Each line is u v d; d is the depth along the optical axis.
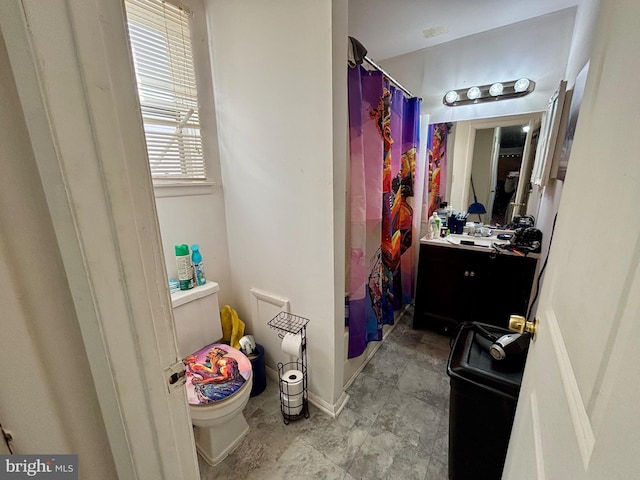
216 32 1.48
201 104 1.56
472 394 0.95
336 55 1.12
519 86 1.92
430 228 2.39
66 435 0.40
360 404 1.57
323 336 1.46
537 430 0.54
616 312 0.31
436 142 2.37
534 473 0.50
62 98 0.33
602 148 0.43
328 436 1.37
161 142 1.43
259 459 1.26
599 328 0.35
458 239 2.21
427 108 2.34
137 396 0.45
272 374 1.77
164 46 1.37
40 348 0.36
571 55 1.67
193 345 1.45
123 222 0.40
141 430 0.46
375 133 1.64
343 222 1.35
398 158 2.00
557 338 0.51
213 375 1.24
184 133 1.53
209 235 1.71
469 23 1.87
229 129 1.58
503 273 1.88
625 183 0.33
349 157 1.51
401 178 2.20
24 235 0.34
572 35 1.72
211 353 1.39
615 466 0.26
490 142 2.18
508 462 0.78
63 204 0.35
